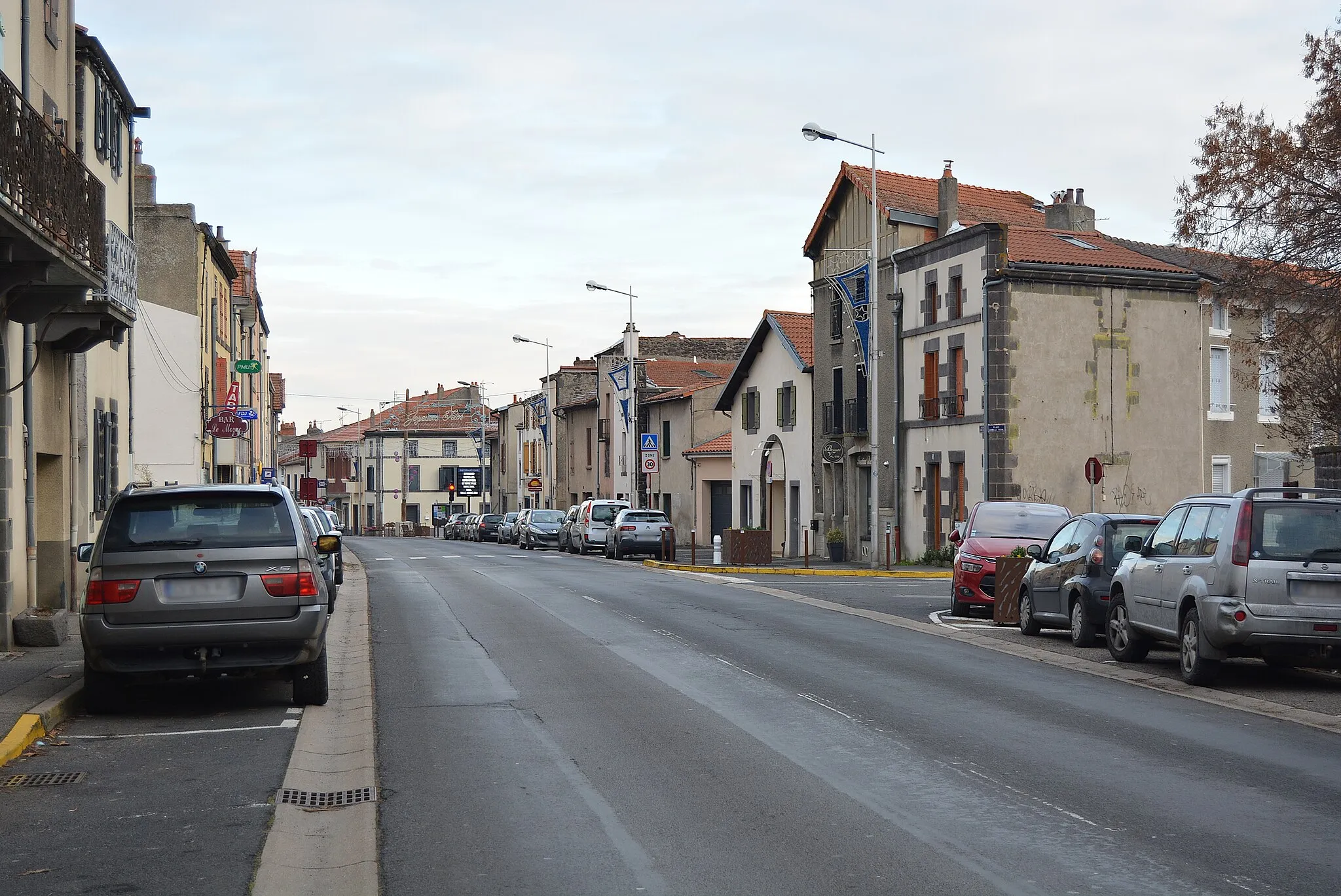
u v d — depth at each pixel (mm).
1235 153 17891
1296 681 13242
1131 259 35156
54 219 13141
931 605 22344
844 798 7816
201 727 10688
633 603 22266
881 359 39688
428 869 6355
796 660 14500
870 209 40562
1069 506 33969
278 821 7426
